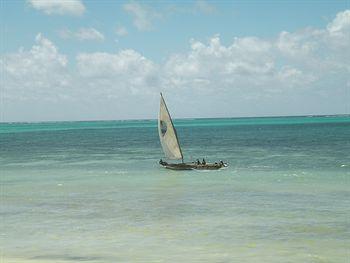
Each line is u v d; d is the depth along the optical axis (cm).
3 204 3772
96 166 6706
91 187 4662
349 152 8262
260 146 10531
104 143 13000
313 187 4422
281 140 12656
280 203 3653
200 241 2617
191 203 3719
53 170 6247
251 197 3941
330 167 6006
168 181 5044
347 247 2470
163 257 2334
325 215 3206
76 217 3259
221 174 5575
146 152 9381
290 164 6456
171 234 2775
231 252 2405
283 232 2781
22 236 2766
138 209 3509
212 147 10631
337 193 4069
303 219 3100
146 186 4694
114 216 3275
